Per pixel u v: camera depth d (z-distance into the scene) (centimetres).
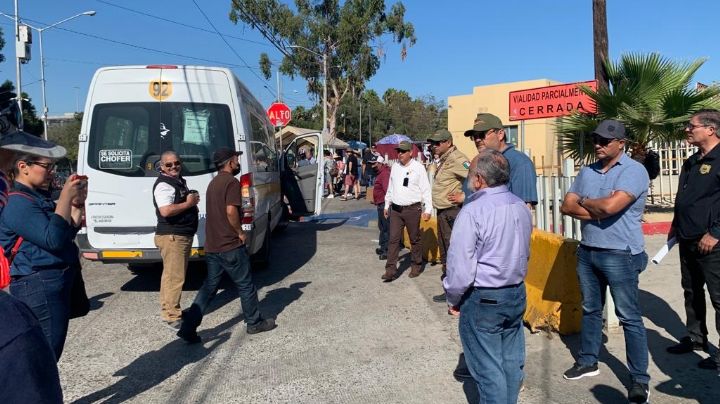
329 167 2144
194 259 686
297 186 1159
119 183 674
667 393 402
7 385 132
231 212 533
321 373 464
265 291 732
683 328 522
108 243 675
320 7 3869
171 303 583
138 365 493
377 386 436
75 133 5266
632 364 385
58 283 341
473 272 330
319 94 4103
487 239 328
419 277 784
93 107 681
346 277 799
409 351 506
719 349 425
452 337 539
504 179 337
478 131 469
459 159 669
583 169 416
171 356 512
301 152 2211
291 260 940
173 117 684
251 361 495
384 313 620
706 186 408
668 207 1245
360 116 6341
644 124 1000
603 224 395
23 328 139
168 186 568
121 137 680
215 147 688
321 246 1068
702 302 456
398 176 754
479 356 338
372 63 3888
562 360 470
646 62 1020
